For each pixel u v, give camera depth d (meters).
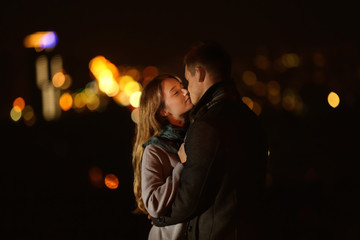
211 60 2.17
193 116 2.20
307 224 4.76
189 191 2.01
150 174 2.29
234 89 2.20
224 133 2.02
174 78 2.55
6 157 8.33
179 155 2.21
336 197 5.45
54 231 5.15
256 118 2.23
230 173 2.04
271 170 6.53
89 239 4.89
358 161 6.35
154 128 2.52
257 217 2.18
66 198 6.25
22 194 6.46
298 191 5.71
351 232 4.53
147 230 5.06
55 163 7.93
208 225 2.10
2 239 4.96
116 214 5.57
